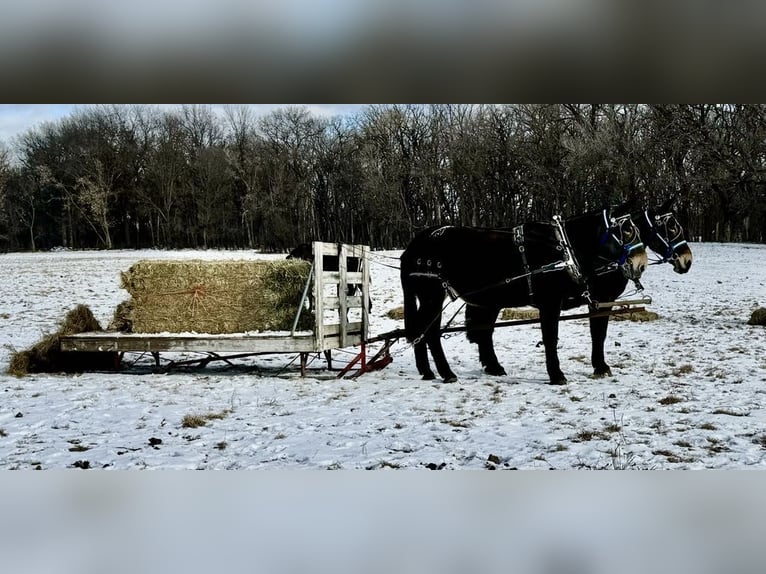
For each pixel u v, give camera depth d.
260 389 10.07
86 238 77.69
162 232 75.31
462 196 58.66
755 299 22.67
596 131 48.38
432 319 10.79
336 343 11.33
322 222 66.44
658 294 24.05
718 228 52.97
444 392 9.61
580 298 10.55
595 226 9.89
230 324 11.39
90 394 9.66
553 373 10.05
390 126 62.78
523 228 10.22
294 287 11.31
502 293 10.27
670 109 40.88
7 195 72.69
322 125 66.44
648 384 9.82
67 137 76.38
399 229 60.75
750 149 40.38
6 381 10.91
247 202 67.94
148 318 11.61
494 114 57.03
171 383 10.68
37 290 26.89
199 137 79.31
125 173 75.25
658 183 44.38
